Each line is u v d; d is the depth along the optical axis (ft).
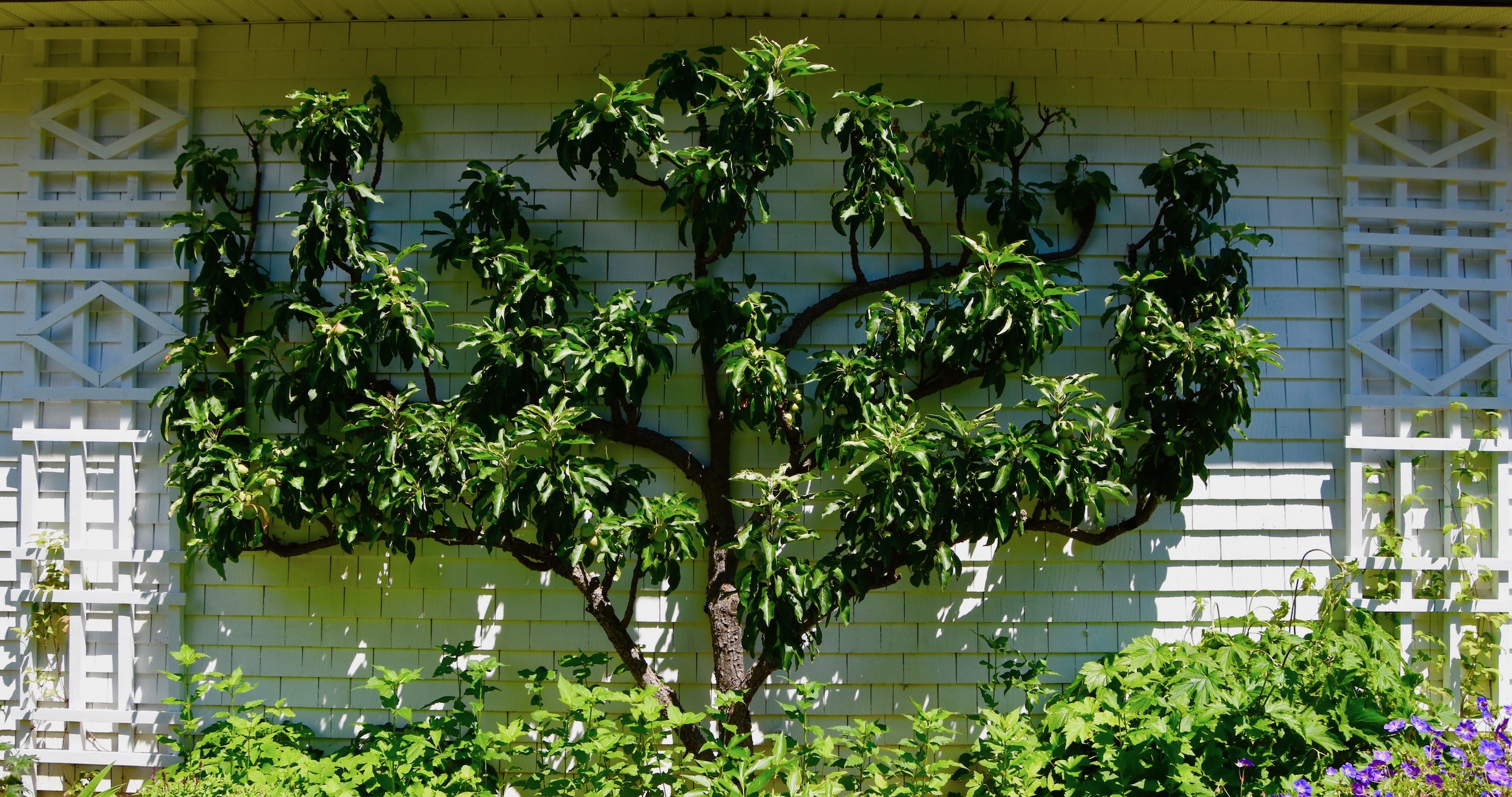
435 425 10.10
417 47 12.24
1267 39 12.42
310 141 11.01
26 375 11.94
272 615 11.87
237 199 12.18
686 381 12.00
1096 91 12.33
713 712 9.39
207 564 11.91
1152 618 11.98
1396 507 12.11
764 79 10.43
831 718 11.74
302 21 12.27
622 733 11.50
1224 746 9.55
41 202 12.09
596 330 10.66
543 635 11.80
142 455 12.09
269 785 9.11
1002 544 10.48
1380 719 9.46
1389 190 12.42
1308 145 12.38
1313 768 9.46
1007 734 9.70
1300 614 11.97
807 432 11.87
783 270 12.08
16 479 12.06
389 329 10.61
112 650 11.99
